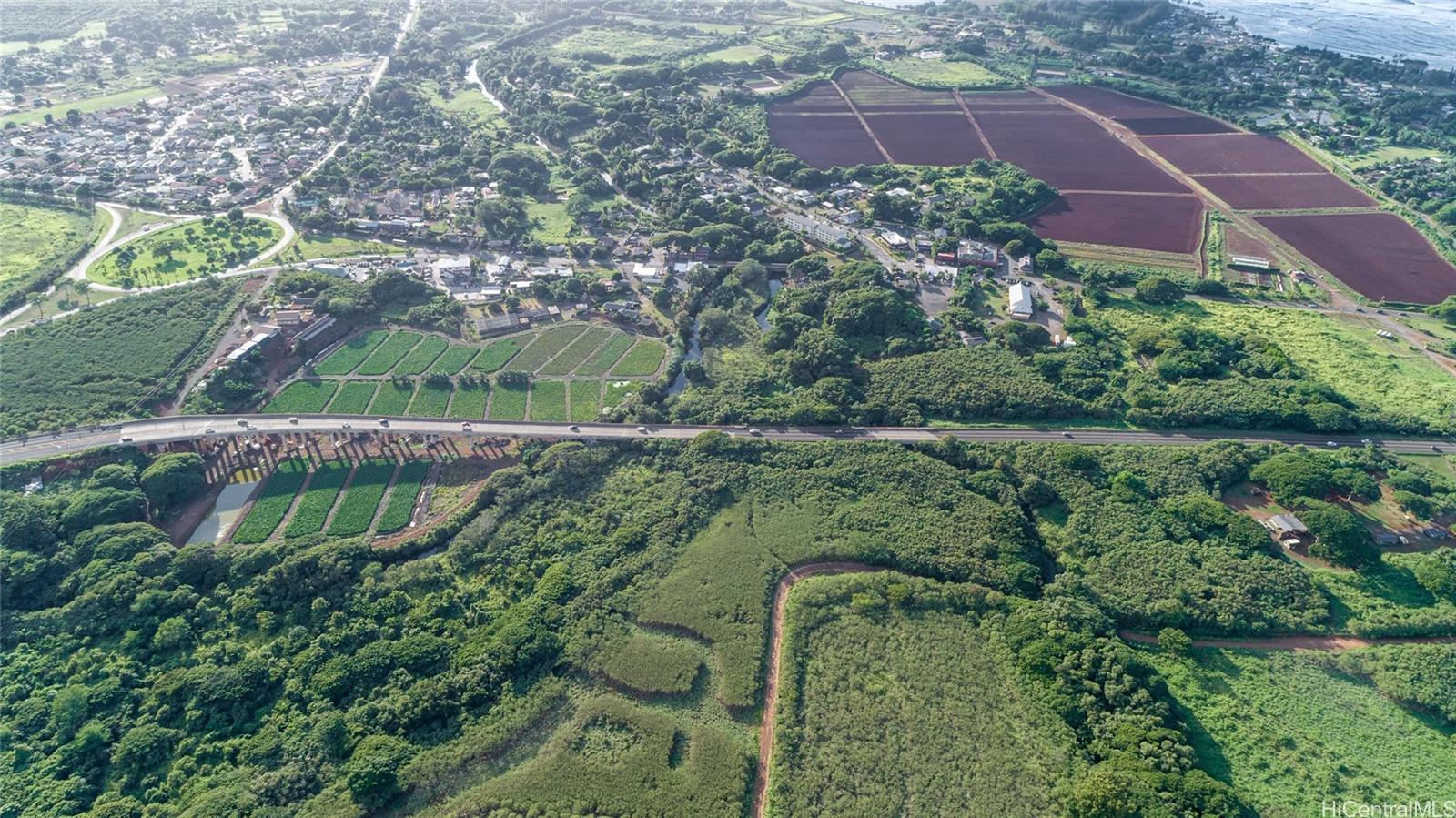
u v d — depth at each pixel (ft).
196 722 408.67
